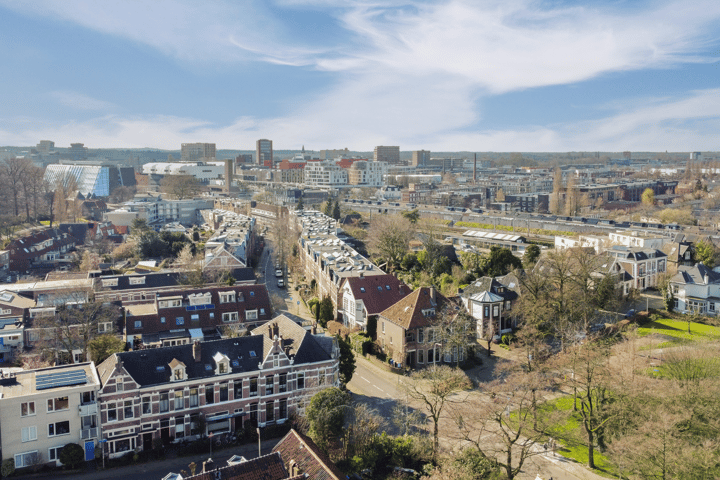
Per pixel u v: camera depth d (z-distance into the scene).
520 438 84.12
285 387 89.81
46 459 77.00
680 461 66.81
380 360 116.06
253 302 130.25
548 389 100.44
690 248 179.12
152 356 84.38
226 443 84.19
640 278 160.75
